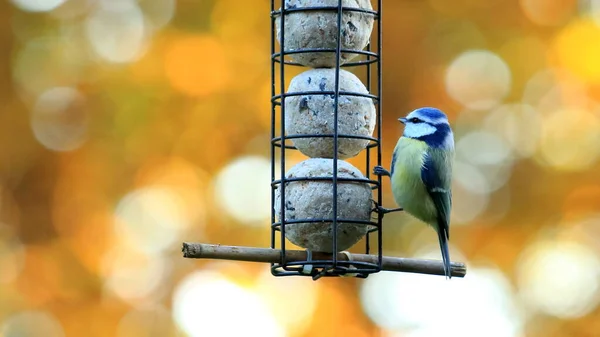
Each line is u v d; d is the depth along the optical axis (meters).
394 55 17.00
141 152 16.45
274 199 10.95
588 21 17.20
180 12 17.17
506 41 17.17
